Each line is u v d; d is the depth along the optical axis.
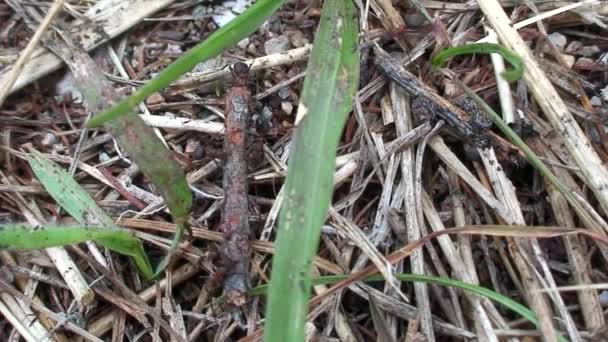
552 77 0.18
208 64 0.20
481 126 0.17
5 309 0.16
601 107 0.18
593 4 0.19
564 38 0.19
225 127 0.17
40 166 0.17
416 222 0.17
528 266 0.16
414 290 0.16
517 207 0.16
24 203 0.18
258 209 0.17
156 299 0.16
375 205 0.17
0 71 0.20
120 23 0.20
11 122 0.19
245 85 0.18
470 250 0.16
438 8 0.20
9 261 0.17
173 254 0.16
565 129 0.16
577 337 0.15
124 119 0.14
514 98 0.18
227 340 0.16
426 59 0.19
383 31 0.19
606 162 0.17
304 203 0.14
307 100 0.15
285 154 0.18
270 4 0.16
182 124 0.18
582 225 0.17
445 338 0.16
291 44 0.20
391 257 0.15
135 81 0.20
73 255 0.17
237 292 0.15
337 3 0.17
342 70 0.16
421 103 0.18
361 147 0.18
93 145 0.19
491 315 0.15
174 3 0.21
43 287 0.17
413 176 0.17
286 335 0.13
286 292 0.13
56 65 0.20
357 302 0.16
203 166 0.18
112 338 0.16
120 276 0.17
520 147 0.16
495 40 0.18
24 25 0.21
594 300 0.15
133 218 0.17
